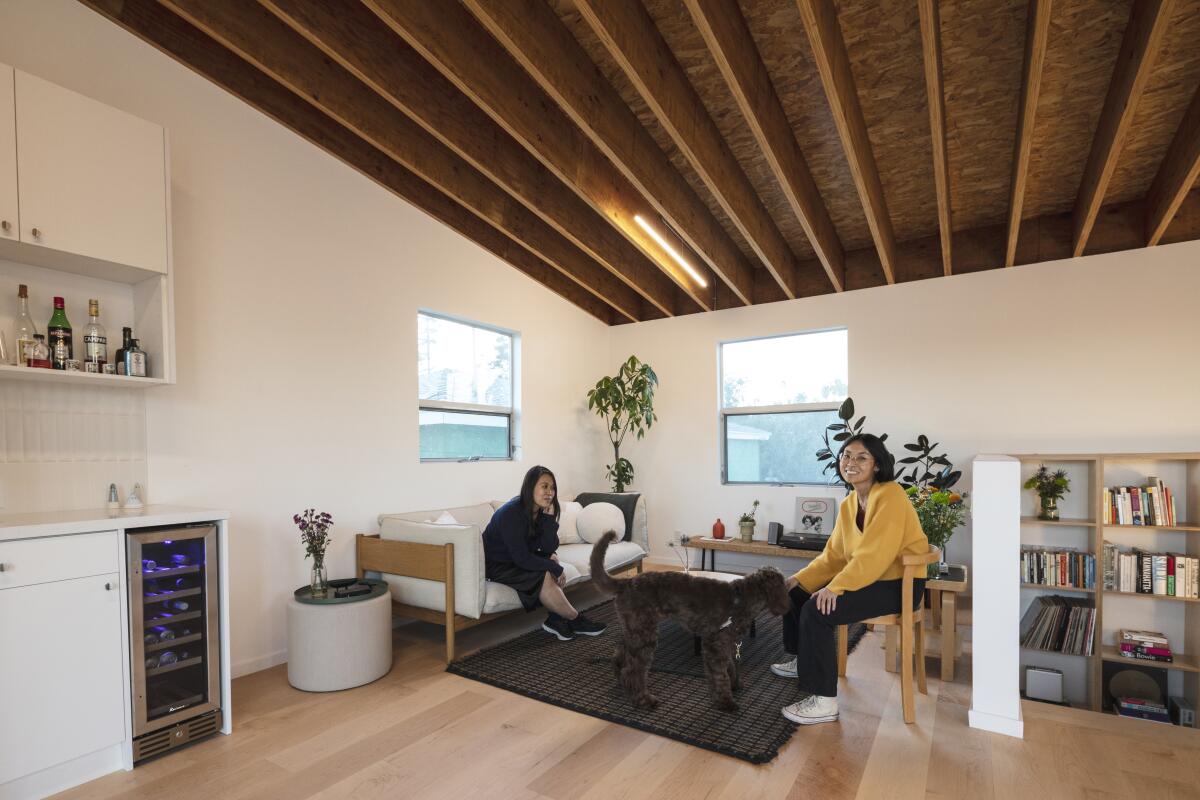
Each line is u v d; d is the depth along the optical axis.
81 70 2.54
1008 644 2.35
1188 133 3.07
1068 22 2.48
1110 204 4.19
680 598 2.48
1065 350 4.25
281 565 3.20
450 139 3.15
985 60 2.72
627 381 5.85
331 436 3.49
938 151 2.85
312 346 3.41
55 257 2.24
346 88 3.04
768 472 5.50
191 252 2.89
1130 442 4.03
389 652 3.02
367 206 3.78
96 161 2.27
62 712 1.96
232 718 2.48
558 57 2.69
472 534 3.10
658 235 4.36
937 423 4.64
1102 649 3.75
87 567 2.04
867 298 4.96
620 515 4.83
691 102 3.04
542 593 3.44
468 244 4.55
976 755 2.17
